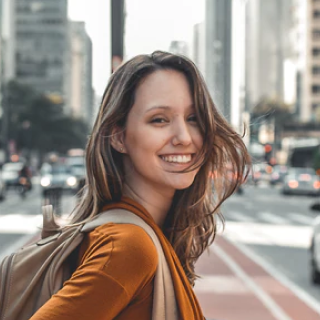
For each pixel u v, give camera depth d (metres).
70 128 97.81
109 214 1.41
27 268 1.44
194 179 1.65
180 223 1.70
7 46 118.38
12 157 62.56
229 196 1.65
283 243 15.19
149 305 1.32
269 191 46.59
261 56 155.62
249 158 1.63
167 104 1.44
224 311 7.42
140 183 1.52
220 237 16.12
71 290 1.23
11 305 1.41
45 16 142.00
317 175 39.25
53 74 141.12
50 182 34.34
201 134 1.49
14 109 91.50
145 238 1.29
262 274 10.37
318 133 80.31
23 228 17.80
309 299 8.37
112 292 1.23
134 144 1.46
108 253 1.25
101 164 1.47
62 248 1.40
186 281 1.43
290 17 130.25
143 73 1.46
